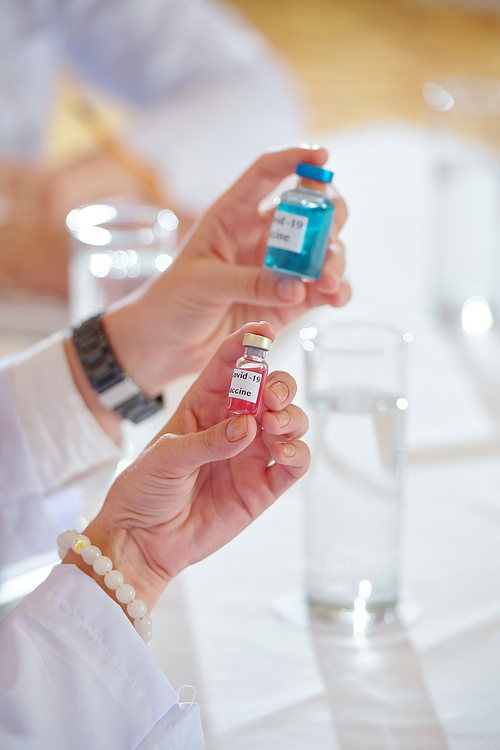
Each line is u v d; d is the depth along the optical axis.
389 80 5.12
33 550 1.04
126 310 1.04
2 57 2.12
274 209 1.03
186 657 0.95
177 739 0.87
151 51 2.18
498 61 5.74
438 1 7.03
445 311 1.60
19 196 1.89
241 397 0.85
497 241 1.56
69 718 0.86
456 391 1.31
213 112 2.18
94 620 0.88
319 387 0.96
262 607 1.00
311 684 0.93
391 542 0.97
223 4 6.55
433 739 0.89
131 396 1.05
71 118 3.69
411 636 0.96
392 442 0.95
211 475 0.91
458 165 1.52
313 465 0.96
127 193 2.05
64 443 1.03
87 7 2.13
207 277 0.99
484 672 0.93
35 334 1.42
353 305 1.66
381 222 2.11
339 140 2.68
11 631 0.87
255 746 0.88
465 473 1.16
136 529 0.90
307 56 5.57
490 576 1.02
